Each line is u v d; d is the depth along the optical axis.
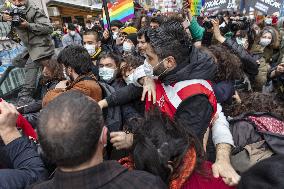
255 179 0.79
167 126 1.31
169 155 1.24
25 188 1.22
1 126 1.45
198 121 1.60
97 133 1.06
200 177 1.29
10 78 4.04
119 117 2.21
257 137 1.75
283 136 1.72
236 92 2.33
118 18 5.93
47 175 1.44
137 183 1.08
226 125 1.82
